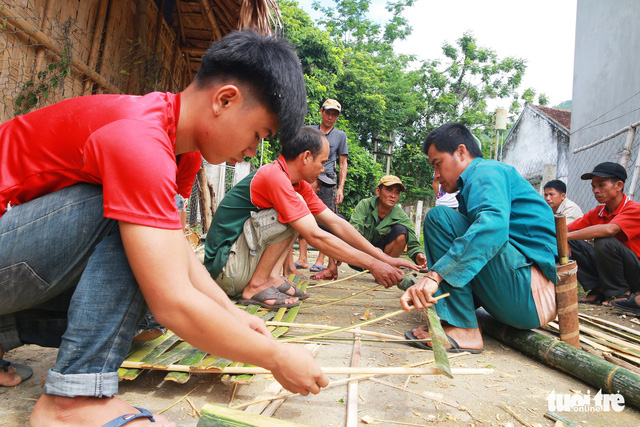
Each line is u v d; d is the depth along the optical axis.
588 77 8.94
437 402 1.72
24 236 1.25
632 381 1.72
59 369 1.18
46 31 3.64
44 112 1.30
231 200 2.95
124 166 1.09
